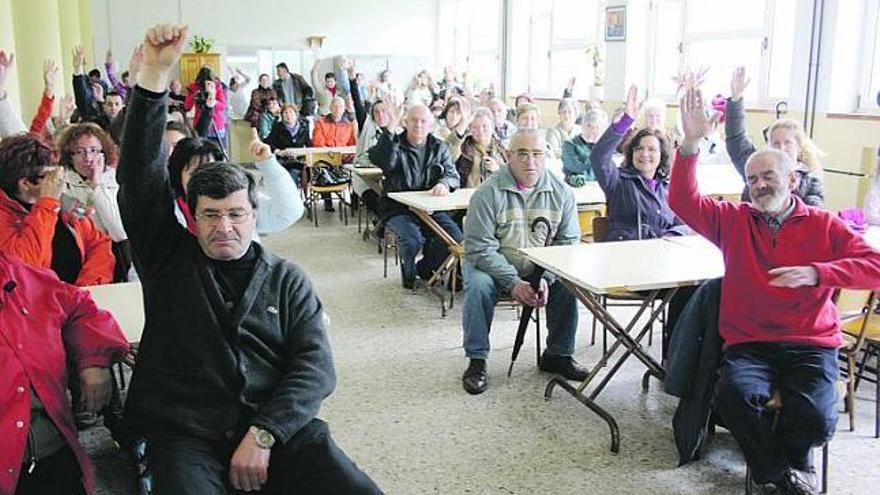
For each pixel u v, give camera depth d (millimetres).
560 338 3484
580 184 4945
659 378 3025
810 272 2301
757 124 6770
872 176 4125
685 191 2641
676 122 7191
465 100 6352
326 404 3238
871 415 3111
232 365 1842
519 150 3469
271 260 1978
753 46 7117
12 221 2404
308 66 12641
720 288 2611
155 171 1867
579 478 2643
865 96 5930
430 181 5078
